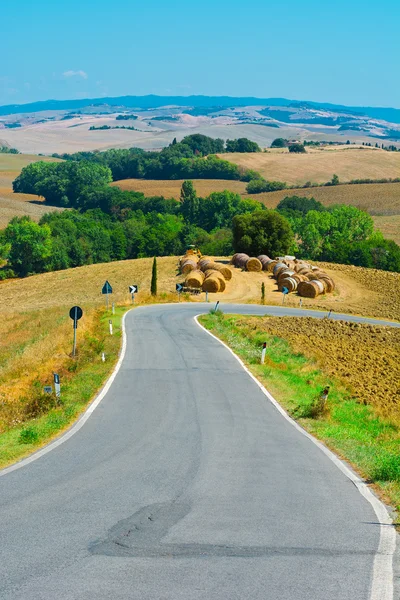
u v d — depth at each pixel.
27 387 22.06
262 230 85.69
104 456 12.84
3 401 19.73
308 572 7.34
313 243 111.19
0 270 114.25
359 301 68.62
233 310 53.78
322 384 24.84
